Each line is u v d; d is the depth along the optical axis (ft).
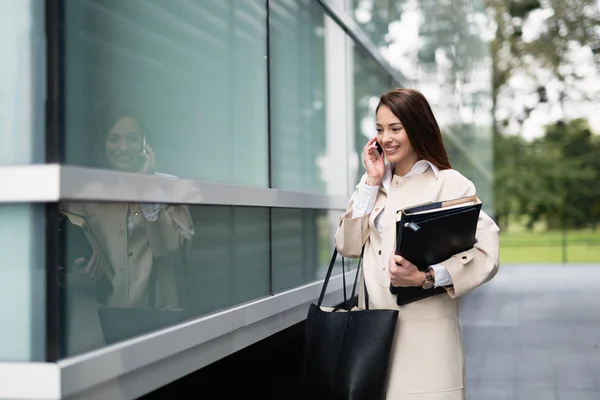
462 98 43.68
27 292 7.21
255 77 13.08
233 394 15.06
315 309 9.16
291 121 15.06
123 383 8.15
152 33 9.40
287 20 14.90
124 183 8.29
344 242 9.46
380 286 9.17
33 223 7.19
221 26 11.60
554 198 117.50
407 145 9.09
